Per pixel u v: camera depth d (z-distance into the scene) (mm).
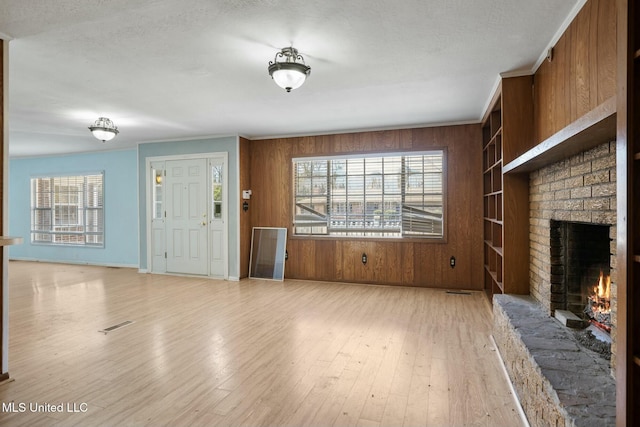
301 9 2234
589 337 2195
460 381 2518
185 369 2701
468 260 5270
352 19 2367
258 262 6254
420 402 2250
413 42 2711
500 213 4227
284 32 2533
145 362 2822
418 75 3389
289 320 3898
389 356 2941
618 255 1202
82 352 3020
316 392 2371
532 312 2740
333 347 3135
